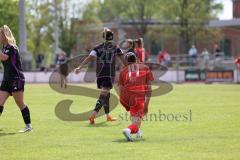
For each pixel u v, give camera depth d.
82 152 24.61
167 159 22.97
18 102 31.11
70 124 34.53
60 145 26.50
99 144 26.70
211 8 160.75
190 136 28.98
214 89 71.75
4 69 30.67
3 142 27.45
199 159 22.89
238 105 46.91
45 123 34.97
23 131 31.19
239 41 167.88
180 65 105.38
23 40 102.75
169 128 32.09
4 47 30.55
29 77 99.31
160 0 161.88
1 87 30.77
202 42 160.25
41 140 28.06
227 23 156.38
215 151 24.59
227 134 29.59
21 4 102.25
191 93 63.34
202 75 95.62
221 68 99.00
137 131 27.91
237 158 23.06
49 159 23.16
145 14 171.25
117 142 27.33
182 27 153.50
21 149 25.47
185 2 153.25
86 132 30.94
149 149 25.23
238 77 93.50
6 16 131.62
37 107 45.72
